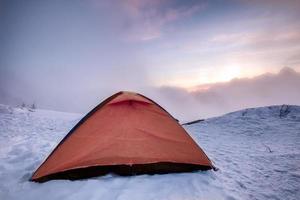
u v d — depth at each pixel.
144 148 4.16
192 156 4.41
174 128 4.46
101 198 3.16
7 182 3.65
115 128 4.16
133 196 3.28
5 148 6.01
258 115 16.17
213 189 3.72
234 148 7.94
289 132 11.27
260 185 4.05
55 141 7.51
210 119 17.58
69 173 3.78
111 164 3.99
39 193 3.27
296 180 4.33
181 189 3.63
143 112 4.42
